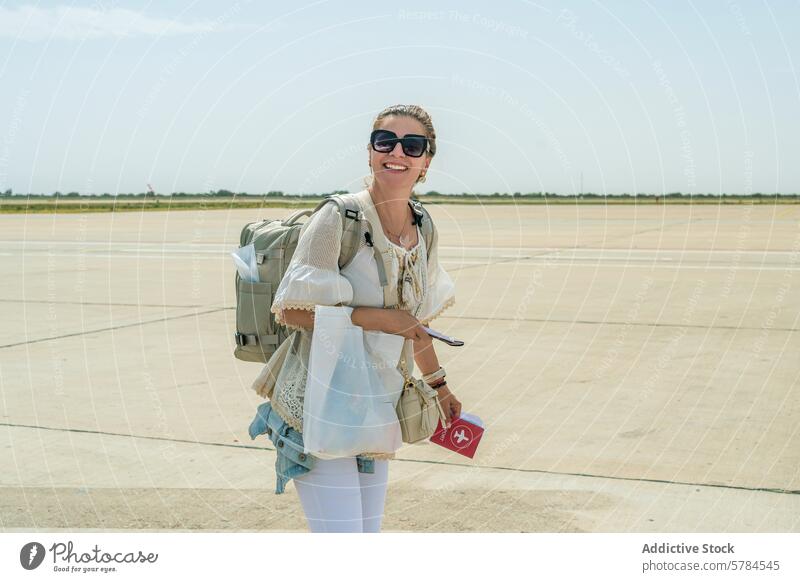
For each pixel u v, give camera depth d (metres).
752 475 3.61
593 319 7.77
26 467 3.77
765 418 4.43
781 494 3.40
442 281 2.29
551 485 3.53
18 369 5.73
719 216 41.62
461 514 3.22
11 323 7.77
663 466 3.74
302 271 1.98
